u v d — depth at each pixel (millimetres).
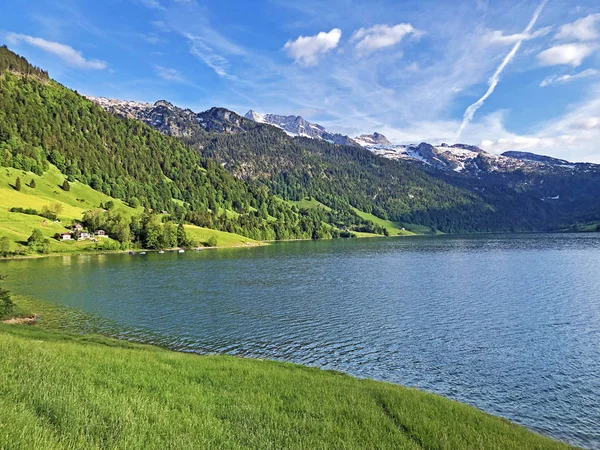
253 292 79500
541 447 20609
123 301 70188
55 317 57781
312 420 17844
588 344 46281
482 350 44562
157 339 48469
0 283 86688
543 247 188125
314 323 56125
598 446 26016
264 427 16062
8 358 18391
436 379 36781
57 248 151375
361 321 57156
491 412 30562
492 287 83750
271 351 44562
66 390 14867
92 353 24688
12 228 152875
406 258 148000
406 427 19281
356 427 17703
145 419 13969
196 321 57062
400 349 45094
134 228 188500
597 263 121188
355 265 126250
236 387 22078
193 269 115250
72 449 10305
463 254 161125
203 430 14273
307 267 121000
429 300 71312
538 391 34188
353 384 27391
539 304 67250
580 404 31797
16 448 9250
